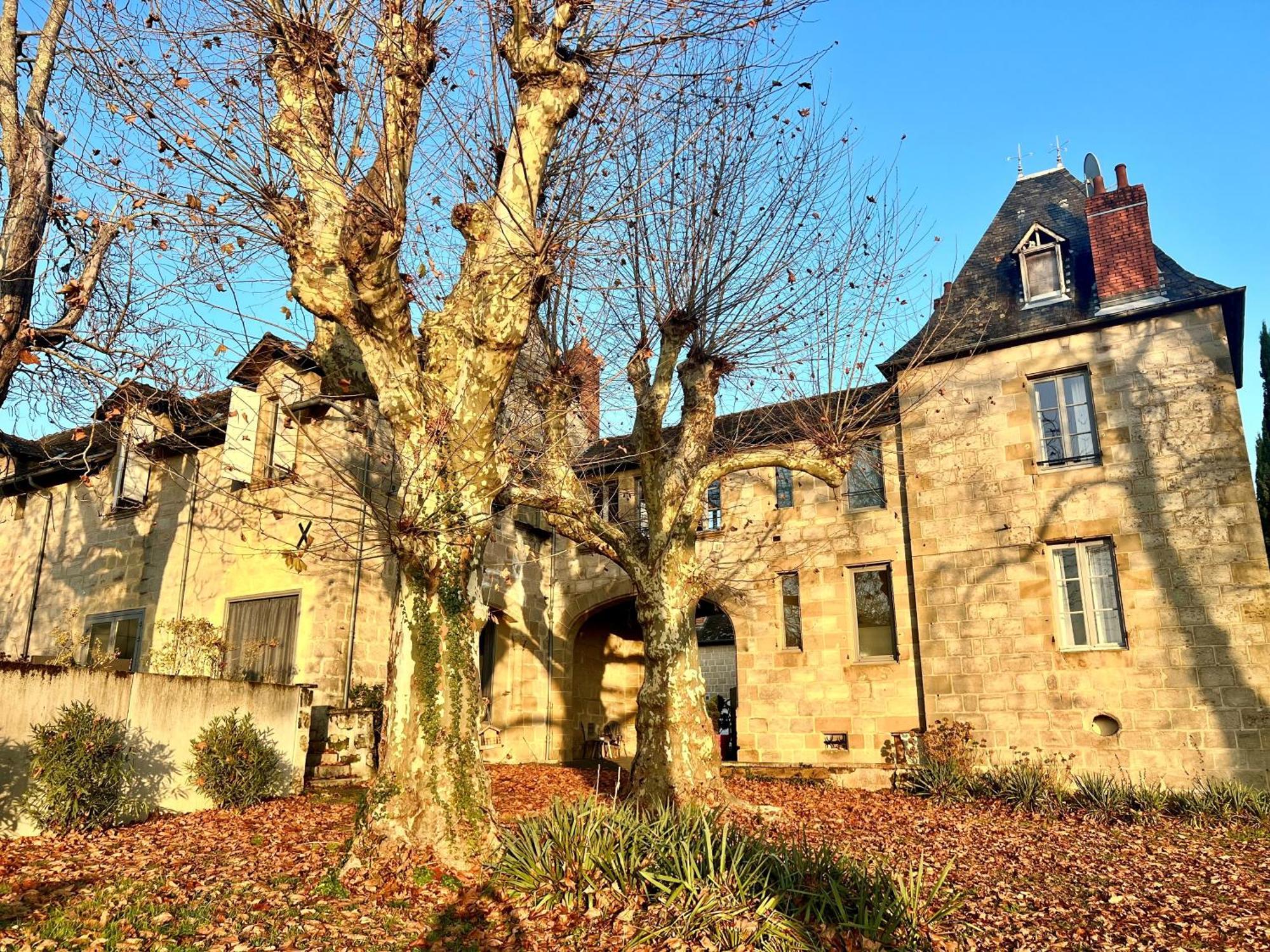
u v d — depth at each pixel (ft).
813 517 60.18
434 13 28.37
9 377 32.53
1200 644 46.75
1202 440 48.67
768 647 59.62
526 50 28.14
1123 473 50.34
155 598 56.59
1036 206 62.28
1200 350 49.62
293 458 52.01
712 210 37.60
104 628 58.39
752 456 39.45
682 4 29.17
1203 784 45.29
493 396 26.71
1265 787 43.96
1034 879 28.99
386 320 25.96
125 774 33.45
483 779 24.99
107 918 20.36
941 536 54.90
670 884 21.91
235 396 51.78
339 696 48.14
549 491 37.35
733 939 19.71
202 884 23.29
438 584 25.44
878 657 56.44
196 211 25.81
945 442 55.93
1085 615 50.39
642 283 38.52
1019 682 50.85
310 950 19.02
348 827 31.60
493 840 24.53
